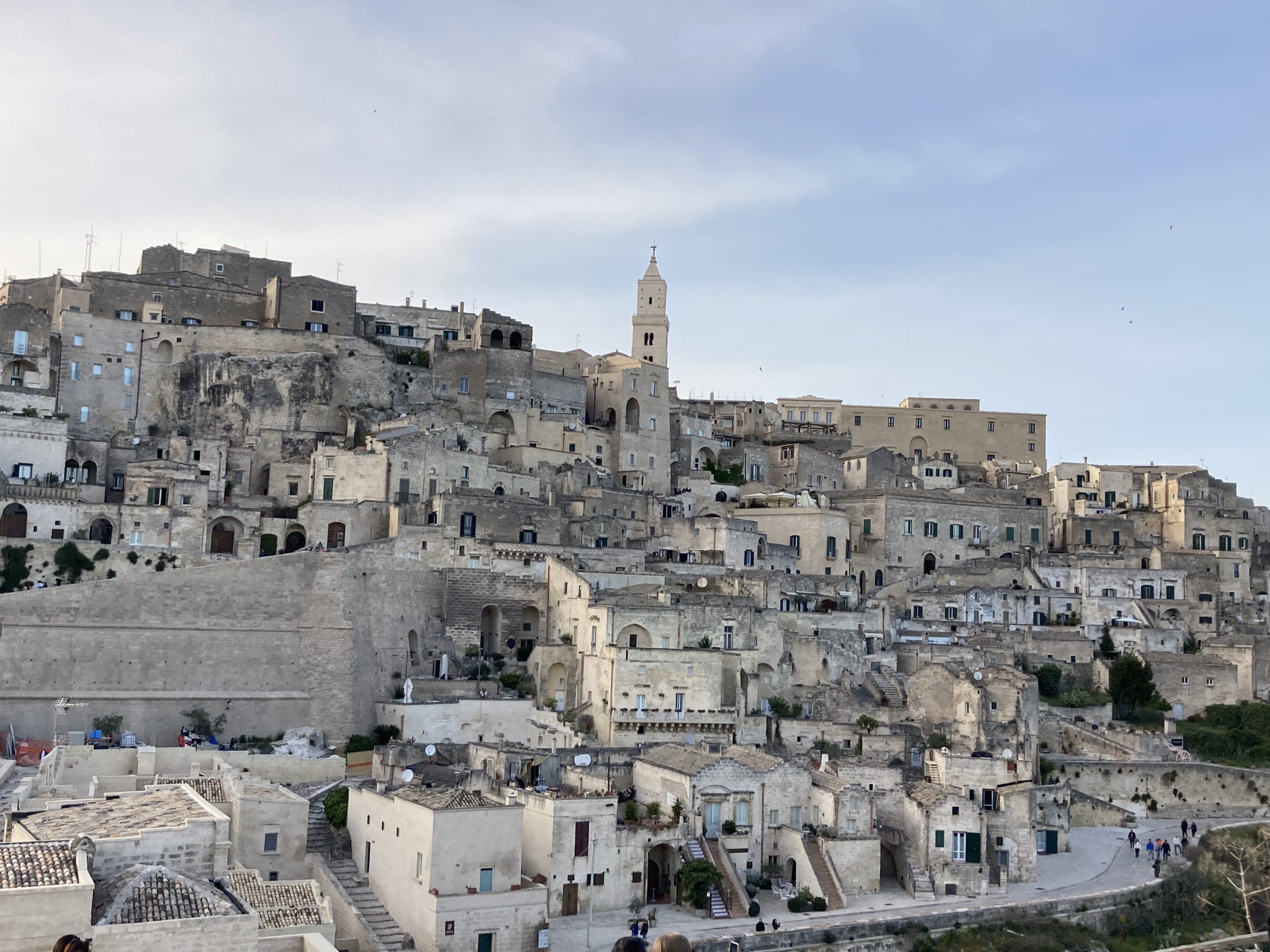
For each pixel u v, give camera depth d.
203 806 76.25
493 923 85.81
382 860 92.06
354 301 191.38
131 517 143.62
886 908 102.75
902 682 145.75
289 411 176.25
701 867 100.31
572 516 166.62
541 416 189.75
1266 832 130.25
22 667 115.19
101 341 172.75
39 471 148.88
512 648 144.88
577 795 99.69
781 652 139.12
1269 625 184.00
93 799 84.81
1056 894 109.25
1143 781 138.75
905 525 191.25
